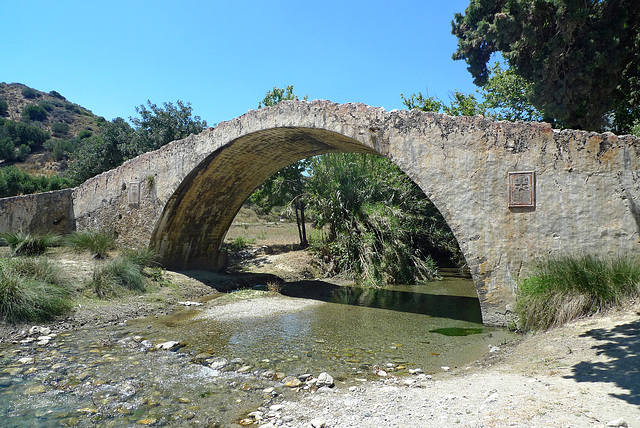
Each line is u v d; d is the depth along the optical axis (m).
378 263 15.17
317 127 9.79
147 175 13.17
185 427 4.07
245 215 38.28
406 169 8.72
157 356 6.41
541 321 6.73
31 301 8.00
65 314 8.47
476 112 18.03
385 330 8.16
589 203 7.29
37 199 14.60
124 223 13.80
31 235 12.69
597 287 6.39
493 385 4.36
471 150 8.16
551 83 9.16
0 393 4.92
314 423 3.81
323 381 5.18
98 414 4.39
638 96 10.34
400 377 5.44
